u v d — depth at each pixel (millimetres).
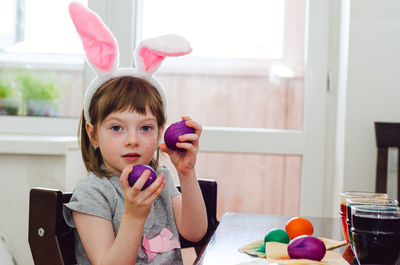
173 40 1116
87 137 1195
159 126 1187
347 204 922
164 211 1204
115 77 1164
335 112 2307
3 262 1697
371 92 2121
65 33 2314
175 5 2334
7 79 2326
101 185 1087
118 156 1082
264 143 2293
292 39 2312
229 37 2326
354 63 2123
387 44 2117
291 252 837
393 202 913
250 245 937
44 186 1856
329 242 974
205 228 1180
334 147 2311
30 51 2322
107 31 1148
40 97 2326
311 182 2287
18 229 1865
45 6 2314
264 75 2326
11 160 1860
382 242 787
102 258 952
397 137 2025
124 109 1078
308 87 2283
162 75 2342
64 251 942
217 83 2336
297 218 1021
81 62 2316
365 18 2117
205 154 2324
